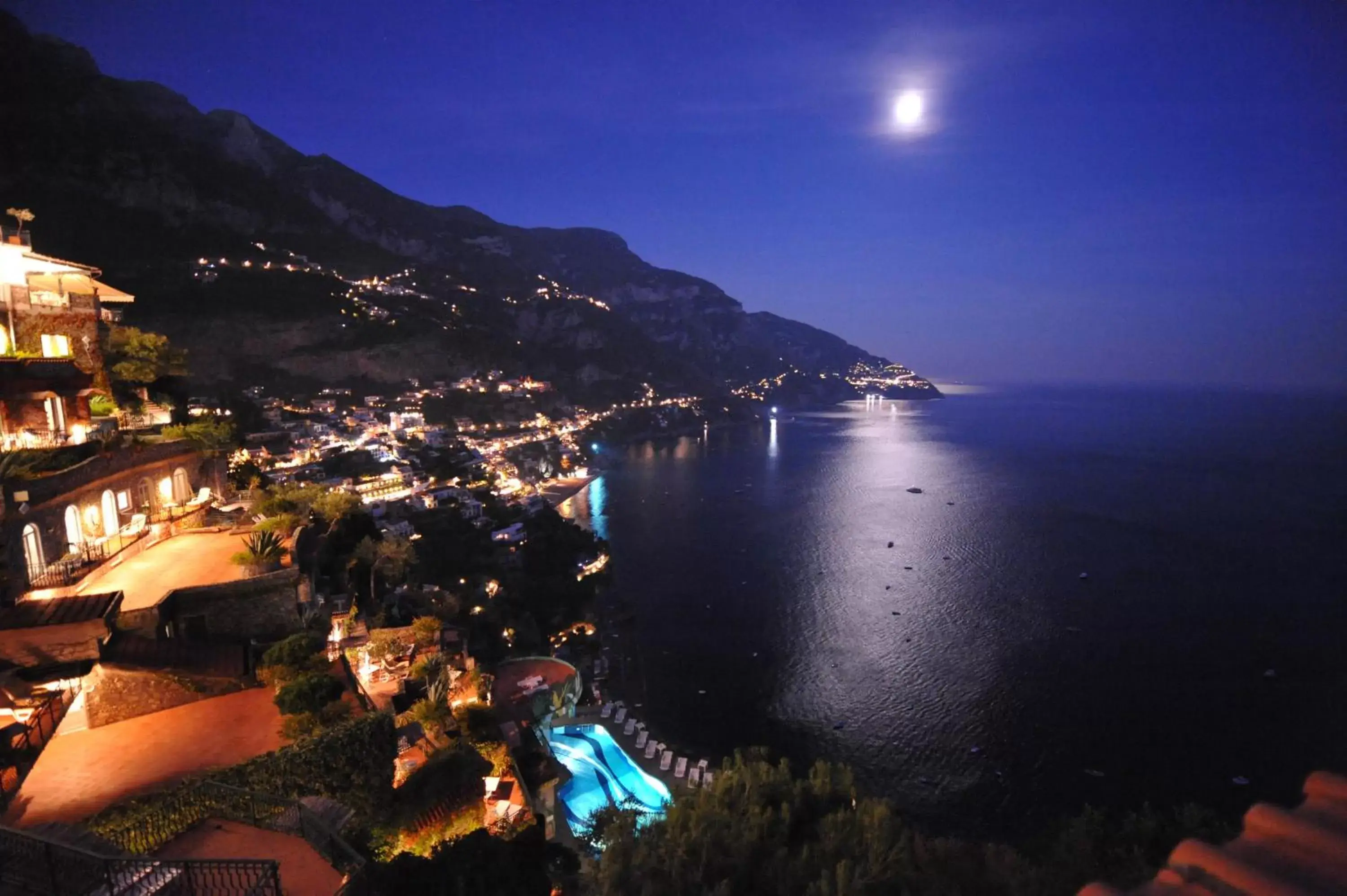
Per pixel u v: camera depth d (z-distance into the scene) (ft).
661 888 42.50
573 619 224.74
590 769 122.31
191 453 113.19
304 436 386.32
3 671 59.26
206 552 90.38
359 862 44.37
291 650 70.18
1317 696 178.81
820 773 56.08
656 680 191.72
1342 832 9.48
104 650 64.18
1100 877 46.37
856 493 453.17
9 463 70.79
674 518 386.52
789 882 42.52
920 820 138.00
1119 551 304.30
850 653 206.90
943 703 177.99
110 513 89.04
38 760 56.39
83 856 36.37
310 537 100.27
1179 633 216.13
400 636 92.58
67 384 92.32
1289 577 265.54
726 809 50.70
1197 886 9.79
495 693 135.23
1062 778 149.69
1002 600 245.86
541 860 44.11
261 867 37.04
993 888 43.62
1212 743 160.15
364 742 59.16
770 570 288.71
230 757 57.00
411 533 238.68
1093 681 187.62
